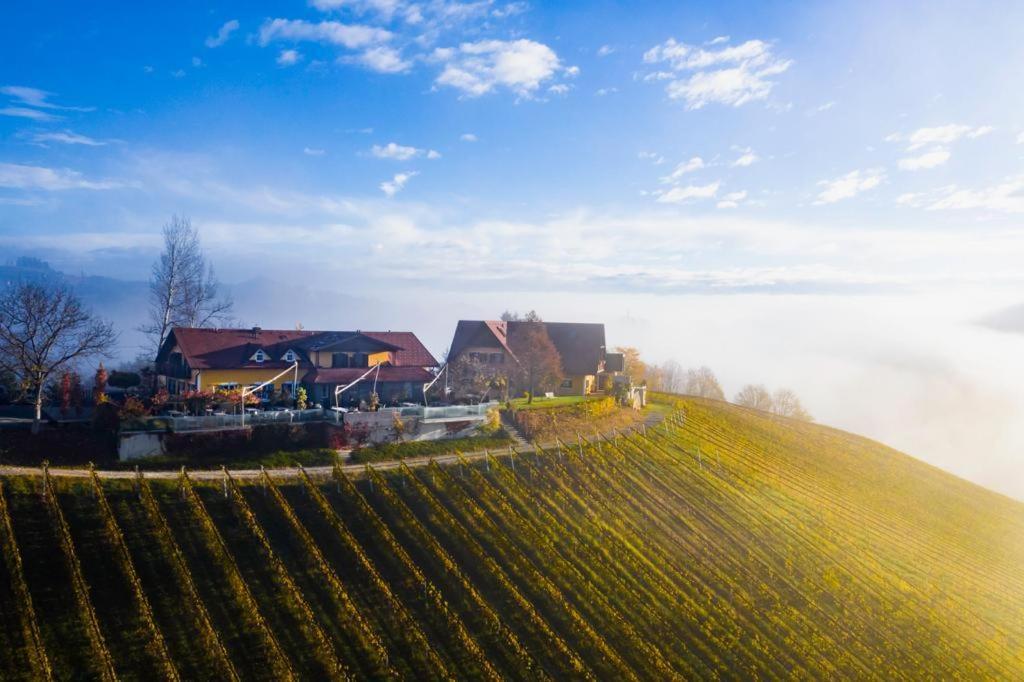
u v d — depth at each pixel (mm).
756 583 45688
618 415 76500
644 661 36125
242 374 63375
